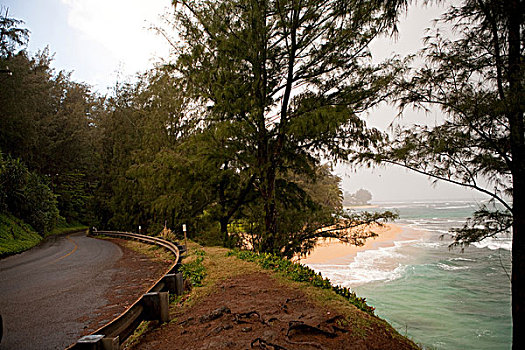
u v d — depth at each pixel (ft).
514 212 17.66
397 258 100.53
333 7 36.19
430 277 75.72
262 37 45.60
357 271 82.79
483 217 19.92
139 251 63.16
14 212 102.53
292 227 52.13
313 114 39.01
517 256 17.49
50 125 170.19
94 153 195.00
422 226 208.85
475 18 17.30
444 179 19.94
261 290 24.29
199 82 49.83
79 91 223.30
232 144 49.29
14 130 124.67
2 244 69.15
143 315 17.74
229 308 20.20
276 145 47.80
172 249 49.96
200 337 16.03
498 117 16.87
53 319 20.74
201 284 27.09
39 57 191.21
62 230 153.28
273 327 16.75
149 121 84.43
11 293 28.76
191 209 70.85
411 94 19.48
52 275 38.32
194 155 59.11
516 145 16.78
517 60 15.47
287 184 55.67
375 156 22.08
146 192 83.30
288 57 47.11
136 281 33.19
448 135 18.29
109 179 131.95
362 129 41.24
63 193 174.91
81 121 183.42
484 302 57.41
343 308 19.52
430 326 46.93
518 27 15.24
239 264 34.86
